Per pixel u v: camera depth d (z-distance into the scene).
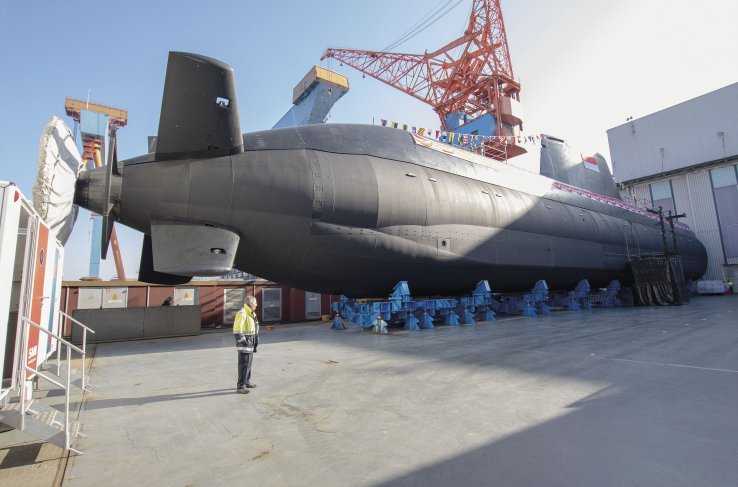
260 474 3.28
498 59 44.00
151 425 4.57
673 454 3.40
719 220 34.47
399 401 5.23
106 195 8.30
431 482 3.04
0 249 3.49
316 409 5.00
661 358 7.46
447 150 15.20
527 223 16.58
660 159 39.00
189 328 15.26
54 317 6.17
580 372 6.52
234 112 8.99
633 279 23.03
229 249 9.19
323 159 11.15
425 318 13.84
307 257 10.89
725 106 35.19
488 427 4.18
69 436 3.81
